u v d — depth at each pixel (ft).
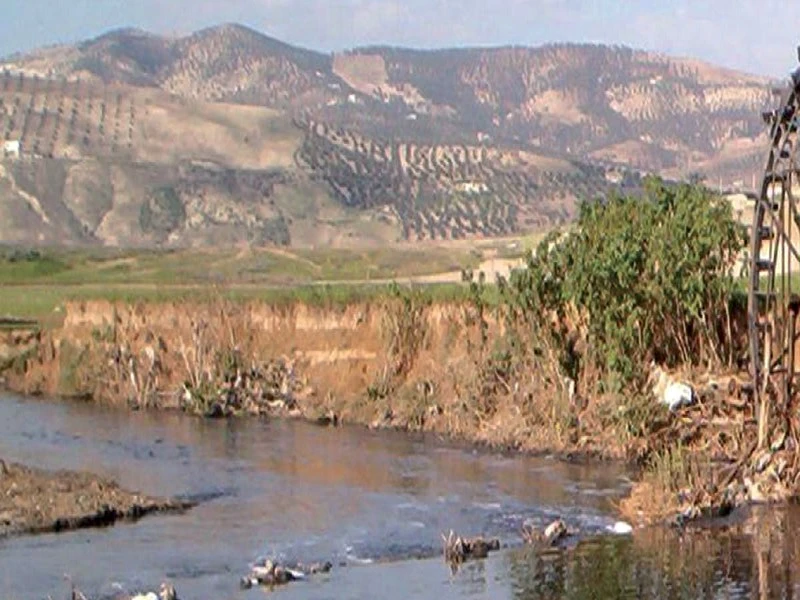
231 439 283.59
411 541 193.36
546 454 258.98
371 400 308.40
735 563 180.75
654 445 249.75
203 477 238.89
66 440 281.33
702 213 276.82
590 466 247.29
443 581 172.96
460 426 283.18
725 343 276.82
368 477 239.71
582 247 279.90
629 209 283.38
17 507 202.39
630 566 179.52
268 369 330.75
